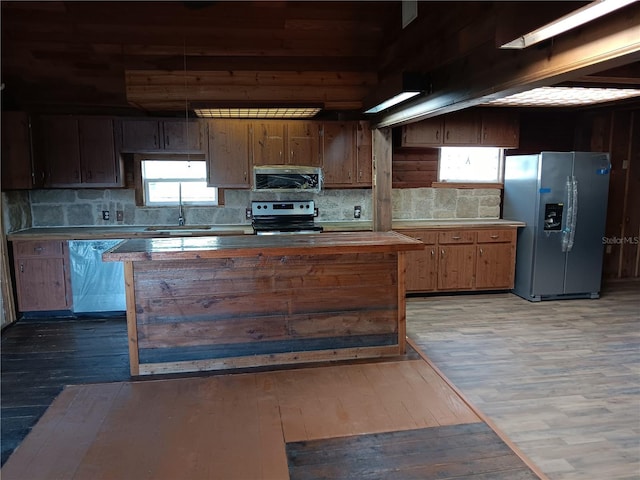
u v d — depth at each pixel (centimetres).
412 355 354
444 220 564
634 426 261
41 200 492
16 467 219
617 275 615
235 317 329
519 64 226
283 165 499
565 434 252
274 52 430
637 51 167
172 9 375
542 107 525
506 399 291
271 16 392
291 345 339
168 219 515
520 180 534
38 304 444
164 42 407
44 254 439
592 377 322
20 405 277
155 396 289
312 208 538
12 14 371
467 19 268
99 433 247
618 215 604
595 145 581
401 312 350
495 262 536
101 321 439
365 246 326
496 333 409
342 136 507
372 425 256
